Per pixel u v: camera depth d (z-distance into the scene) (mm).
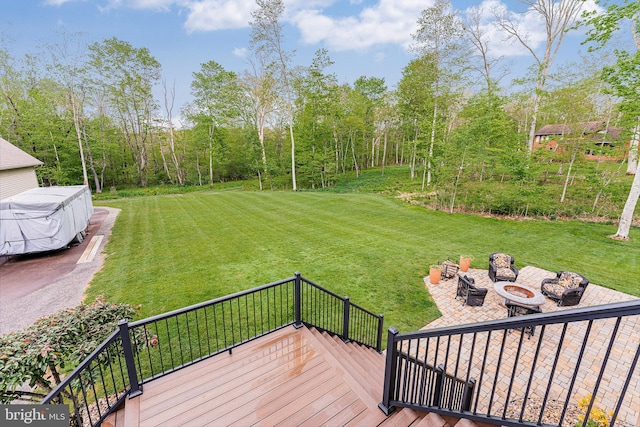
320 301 7043
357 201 18578
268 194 21969
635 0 8766
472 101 17594
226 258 9562
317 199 19406
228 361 3900
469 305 7008
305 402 3252
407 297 7371
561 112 16750
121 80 27172
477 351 5465
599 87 15109
